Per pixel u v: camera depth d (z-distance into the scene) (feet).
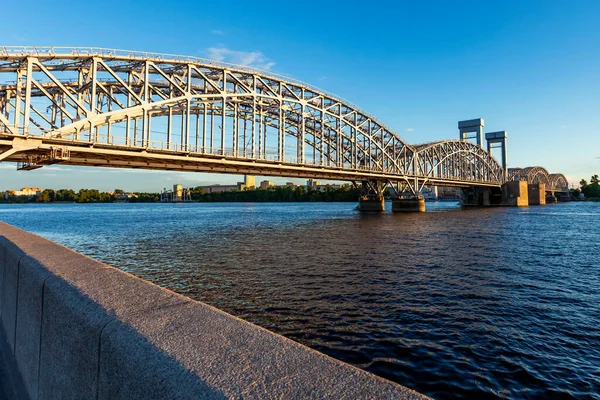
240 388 4.04
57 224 206.59
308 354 5.08
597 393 26.58
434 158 364.17
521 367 30.53
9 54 99.71
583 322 41.47
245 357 4.91
